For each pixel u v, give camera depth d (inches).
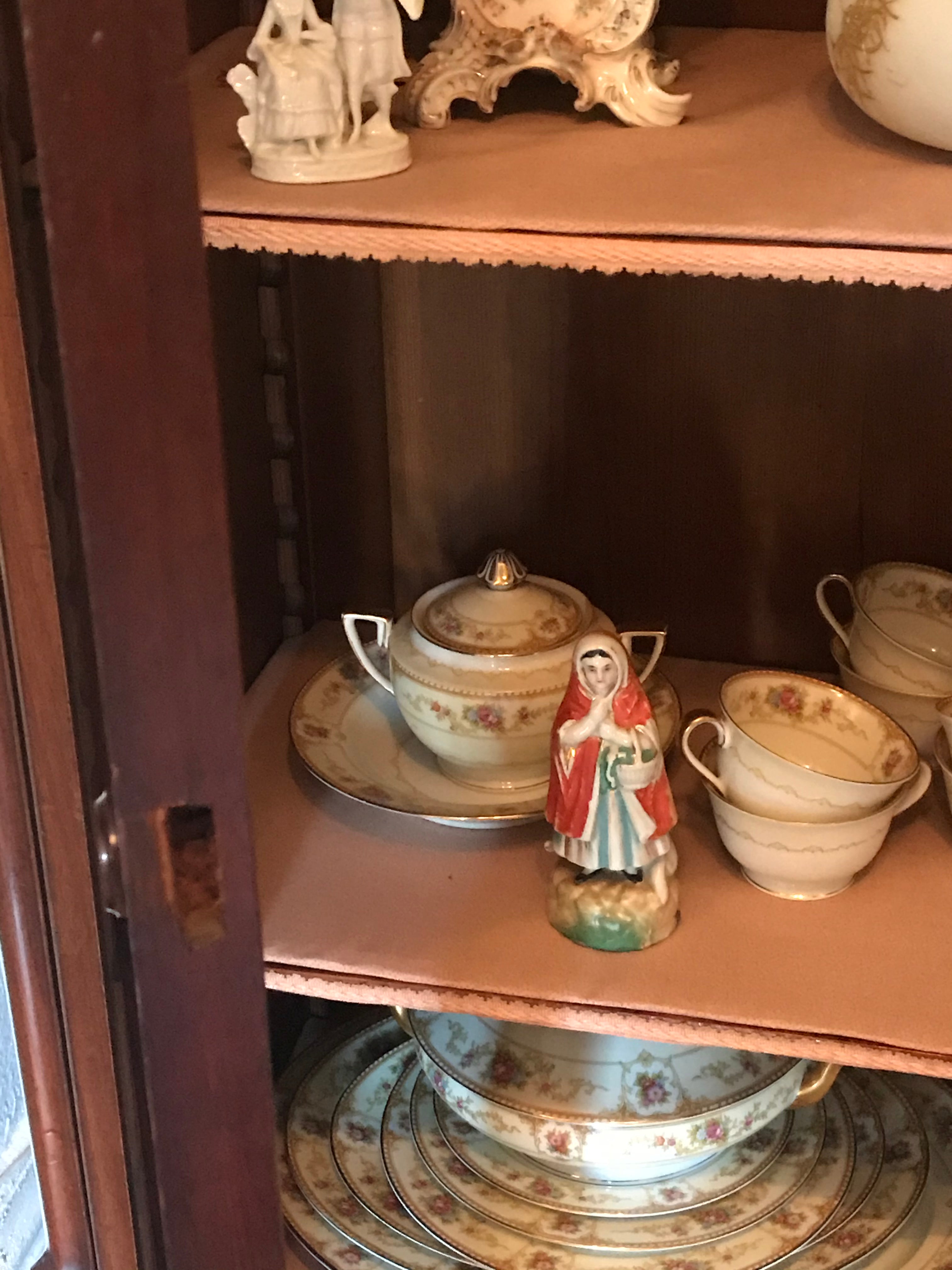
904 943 28.5
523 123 27.2
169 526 20.7
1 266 19.5
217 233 23.2
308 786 33.9
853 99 25.0
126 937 24.1
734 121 26.8
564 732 27.7
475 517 39.0
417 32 32.3
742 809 29.1
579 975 27.9
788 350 34.8
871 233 21.3
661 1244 32.3
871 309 33.8
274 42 23.9
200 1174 25.6
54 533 21.2
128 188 18.8
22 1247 26.5
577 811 27.8
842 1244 32.9
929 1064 25.9
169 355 19.7
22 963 23.5
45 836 22.7
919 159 24.2
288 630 40.3
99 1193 25.5
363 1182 35.2
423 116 26.9
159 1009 24.1
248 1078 24.8
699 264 21.9
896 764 30.9
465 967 28.1
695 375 35.7
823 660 38.4
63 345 19.6
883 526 36.4
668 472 37.1
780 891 29.9
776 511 36.9
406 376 37.5
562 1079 31.9
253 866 23.1
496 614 32.7
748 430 36.0
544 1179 34.0
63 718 22.0
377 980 28.2
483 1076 32.2
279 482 38.5
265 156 23.9
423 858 31.4
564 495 38.1
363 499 39.1
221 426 24.1
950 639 33.4
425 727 32.5
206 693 21.8
